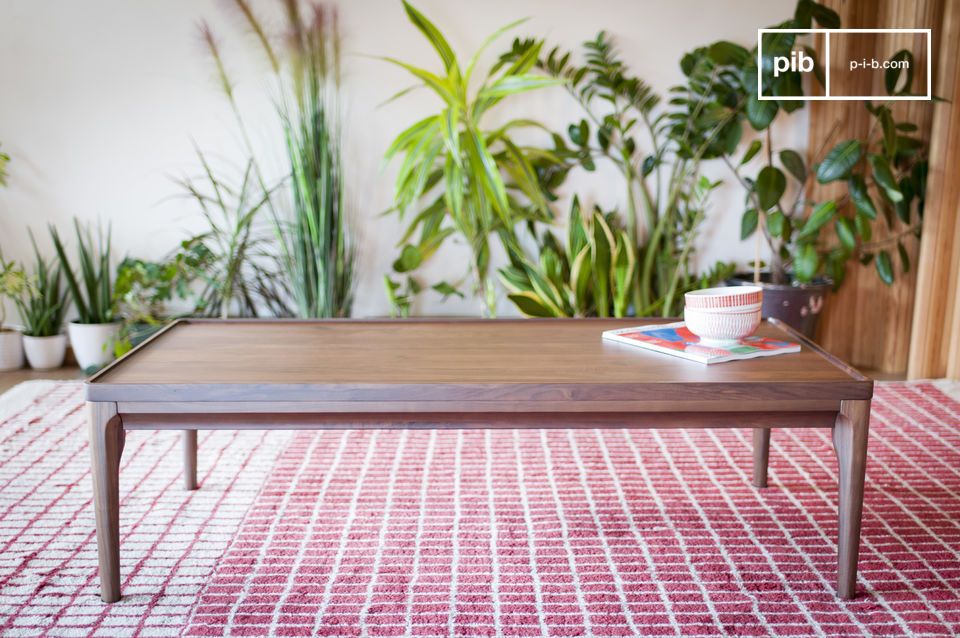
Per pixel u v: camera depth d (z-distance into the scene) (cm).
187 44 376
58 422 316
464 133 361
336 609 196
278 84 379
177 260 366
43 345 382
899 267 380
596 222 372
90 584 207
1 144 383
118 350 357
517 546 225
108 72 379
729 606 197
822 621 191
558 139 388
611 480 267
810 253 362
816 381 188
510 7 380
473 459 284
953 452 289
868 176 380
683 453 289
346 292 377
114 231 392
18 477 269
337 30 375
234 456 287
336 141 371
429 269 400
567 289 373
